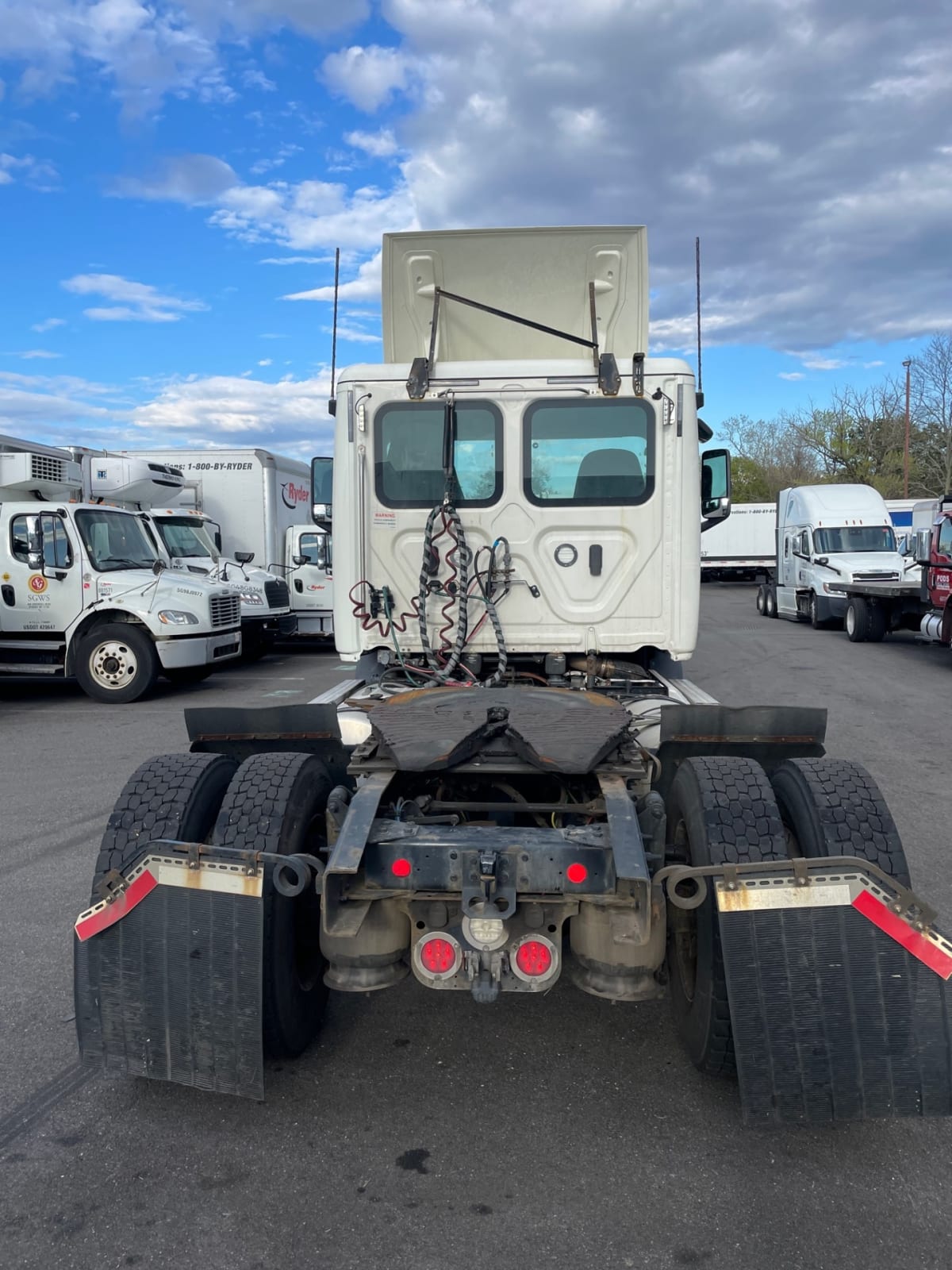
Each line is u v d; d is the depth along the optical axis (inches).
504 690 163.5
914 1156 109.3
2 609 448.1
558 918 108.6
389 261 215.5
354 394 193.8
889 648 666.2
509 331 219.8
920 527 890.1
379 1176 106.0
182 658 451.5
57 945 169.2
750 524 1537.9
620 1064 130.2
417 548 195.6
